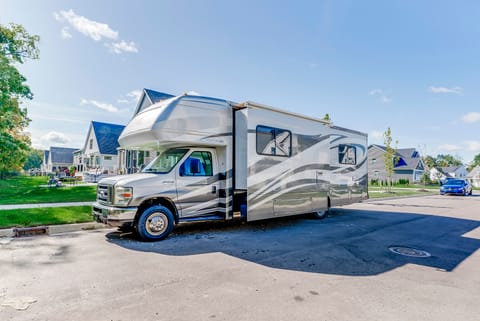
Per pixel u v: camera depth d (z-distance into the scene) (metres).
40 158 71.50
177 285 3.75
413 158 47.53
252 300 3.32
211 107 7.15
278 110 7.86
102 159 29.94
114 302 3.22
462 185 23.58
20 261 4.75
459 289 3.78
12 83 12.96
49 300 3.26
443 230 8.08
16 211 8.46
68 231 7.33
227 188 7.37
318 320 2.87
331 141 9.73
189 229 7.77
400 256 5.35
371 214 11.45
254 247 5.84
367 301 3.35
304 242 6.33
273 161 7.67
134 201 6.10
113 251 5.43
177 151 7.11
